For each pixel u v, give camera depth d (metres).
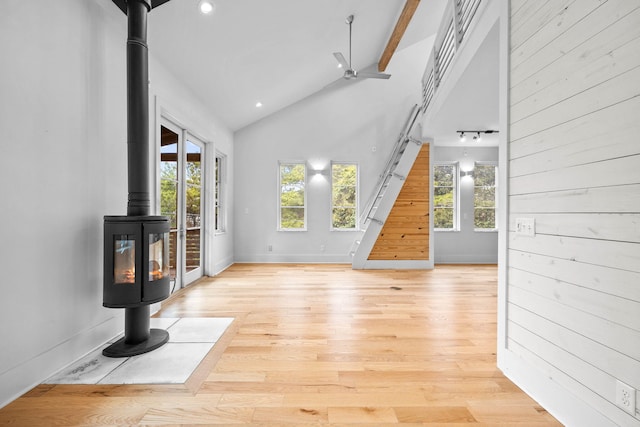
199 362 2.33
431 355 2.48
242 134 7.03
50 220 2.14
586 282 1.56
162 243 2.60
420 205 6.43
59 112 2.21
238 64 4.69
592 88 1.52
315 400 1.88
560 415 1.70
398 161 6.80
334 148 7.11
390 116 7.17
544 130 1.84
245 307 3.73
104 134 2.67
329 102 7.11
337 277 5.54
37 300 2.04
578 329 1.61
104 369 2.22
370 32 5.83
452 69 4.10
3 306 1.82
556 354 1.75
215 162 6.07
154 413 1.75
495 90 4.17
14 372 1.88
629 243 1.36
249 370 2.22
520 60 2.04
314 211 7.09
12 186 1.88
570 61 1.65
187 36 3.67
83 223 2.43
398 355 2.48
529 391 1.94
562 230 1.71
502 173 2.22
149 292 2.47
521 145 2.04
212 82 4.77
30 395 1.91
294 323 3.19
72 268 2.32
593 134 1.52
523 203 2.03
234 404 1.83
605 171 1.46
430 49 7.19
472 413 1.76
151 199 3.62
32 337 2.00
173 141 4.39
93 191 2.54
